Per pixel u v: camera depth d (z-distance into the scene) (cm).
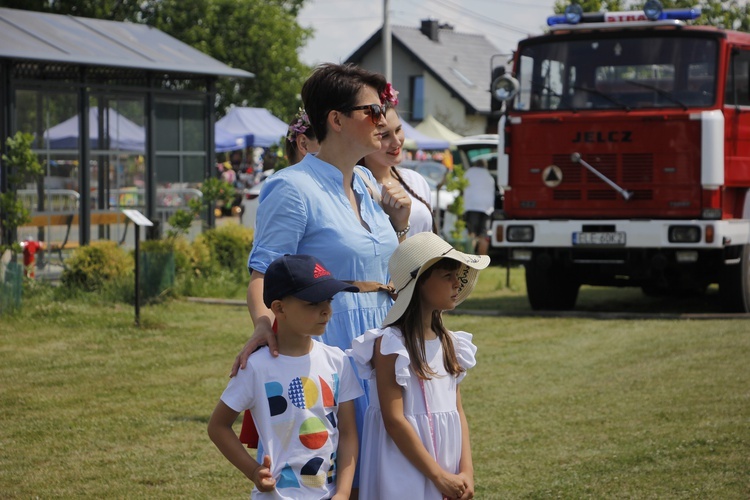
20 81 1609
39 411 835
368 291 446
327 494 410
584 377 967
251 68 4891
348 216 443
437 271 433
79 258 1448
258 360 408
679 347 1112
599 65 1376
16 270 1307
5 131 1585
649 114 1330
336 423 418
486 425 796
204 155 1928
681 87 1341
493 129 3619
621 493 625
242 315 1334
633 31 1367
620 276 1464
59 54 1617
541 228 1371
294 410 405
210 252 1655
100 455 715
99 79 1873
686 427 777
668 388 912
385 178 566
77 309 1321
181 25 4697
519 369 1009
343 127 444
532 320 1342
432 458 429
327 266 438
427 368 433
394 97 459
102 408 846
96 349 1092
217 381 945
